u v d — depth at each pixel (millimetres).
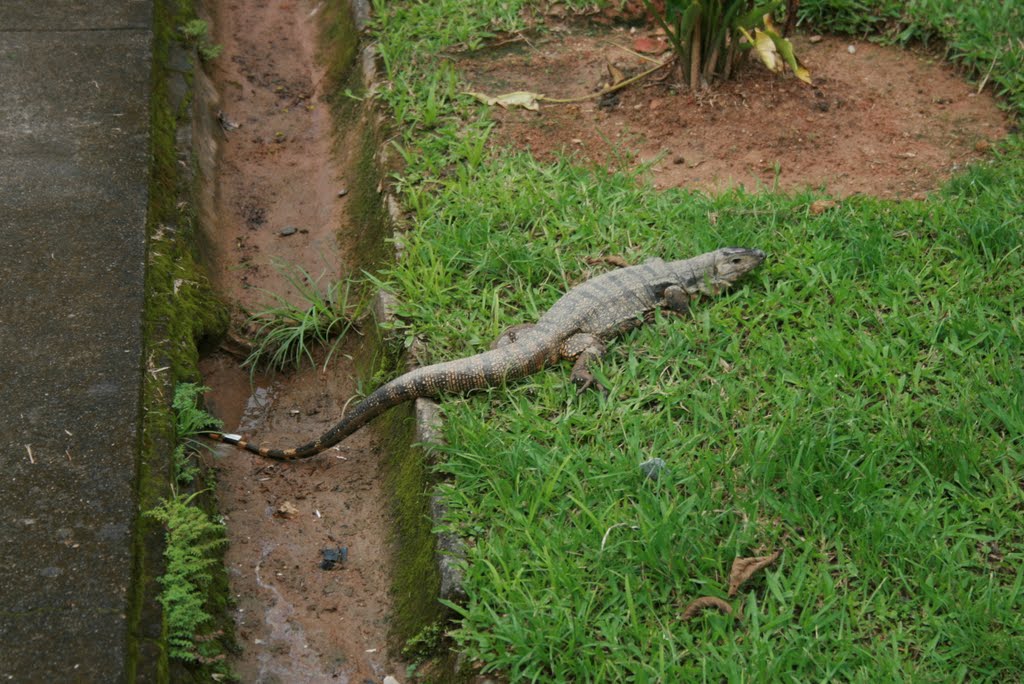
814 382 5258
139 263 5926
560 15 8703
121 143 6867
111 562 4289
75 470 4691
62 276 5797
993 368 5312
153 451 4930
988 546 4500
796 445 4863
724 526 4590
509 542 4617
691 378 5414
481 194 6727
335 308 6512
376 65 8234
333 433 5535
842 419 5078
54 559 4293
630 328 5781
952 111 7629
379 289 6238
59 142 6840
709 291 5922
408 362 5699
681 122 7531
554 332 5559
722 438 5023
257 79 9078
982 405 5117
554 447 4988
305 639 4820
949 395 5199
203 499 5223
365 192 7328
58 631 4008
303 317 6418
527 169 7043
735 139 7391
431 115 7426
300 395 6262
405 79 7918
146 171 6641
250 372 6324
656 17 7586
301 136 8445
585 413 5246
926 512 4582
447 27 8414
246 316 6598
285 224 7531
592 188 6816
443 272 6156
